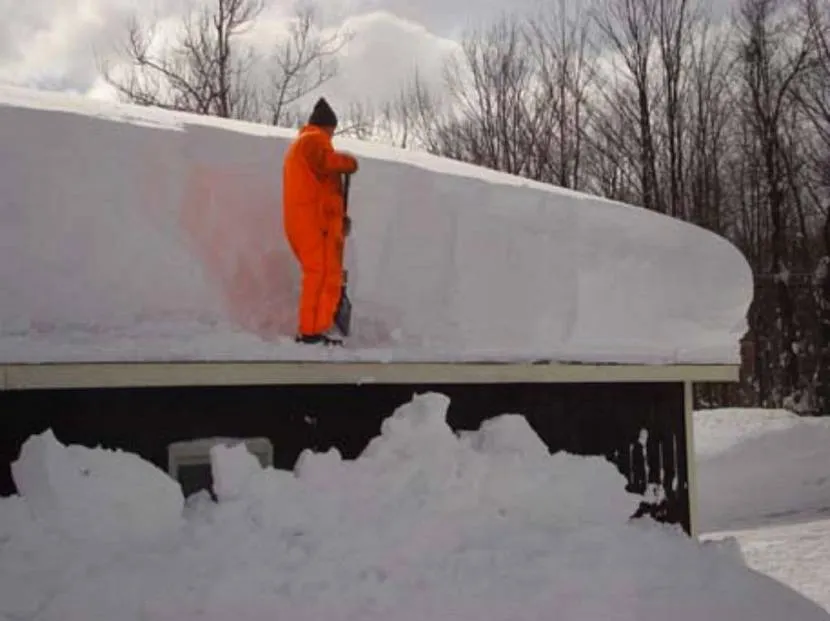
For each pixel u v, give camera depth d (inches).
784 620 224.8
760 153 1058.7
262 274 225.5
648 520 278.4
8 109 211.5
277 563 184.4
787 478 591.5
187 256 214.7
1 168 201.2
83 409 195.0
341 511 203.8
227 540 185.9
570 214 282.0
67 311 193.3
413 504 212.1
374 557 196.9
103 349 185.3
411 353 226.8
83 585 165.9
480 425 253.3
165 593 168.7
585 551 225.9
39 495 175.8
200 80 887.7
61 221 201.6
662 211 975.0
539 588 203.2
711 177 1046.4
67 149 211.5
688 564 238.7
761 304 1042.1
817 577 361.4
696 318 291.4
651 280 285.1
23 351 177.2
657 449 293.3
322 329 213.3
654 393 294.7
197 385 197.5
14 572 165.8
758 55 1027.9
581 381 263.1
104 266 202.1
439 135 1086.4
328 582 183.6
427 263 248.5
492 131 1053.8
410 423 222.1
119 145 219.9
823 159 1019.9
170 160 225.1
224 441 211.0
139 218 212.2
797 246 1077.1
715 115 1036.5
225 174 231.8
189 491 207.8
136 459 186.5
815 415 986.7
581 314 265.4
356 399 231.8
